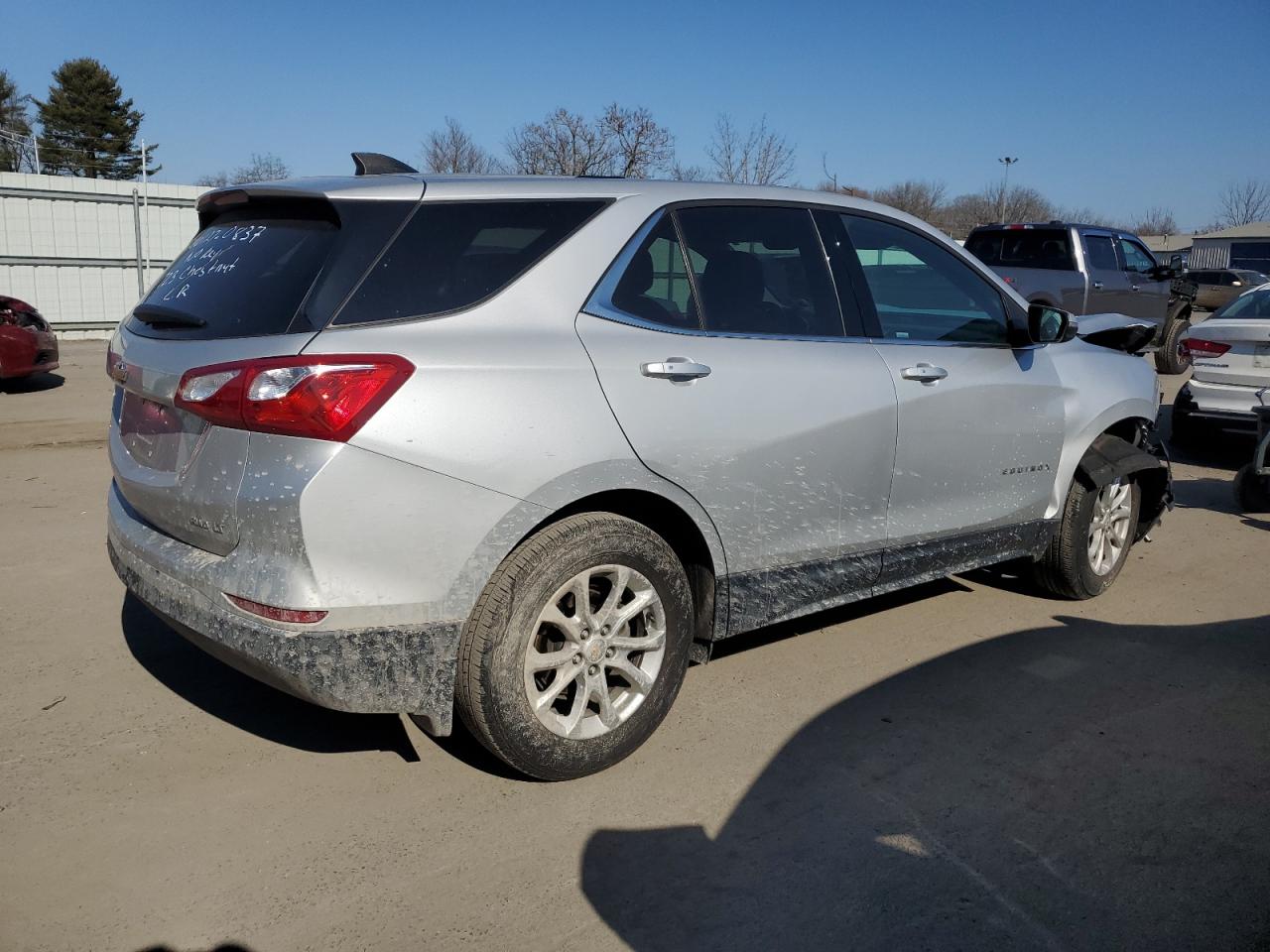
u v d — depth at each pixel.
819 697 3.99
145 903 2.69
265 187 3.13
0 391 12.14
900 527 4.11
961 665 4.34
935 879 2.85
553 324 3.15
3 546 5.71
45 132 63.78
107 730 3.62
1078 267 13.47
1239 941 2.61
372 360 2.78
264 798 3.21
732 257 3.68
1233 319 9.05
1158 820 3.17
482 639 3.00
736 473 3.50
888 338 4.08
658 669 3.41
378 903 2.71
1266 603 5.23
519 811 3.16
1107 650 4.55
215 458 2.86
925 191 40.53
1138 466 5.02
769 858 2.94
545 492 3.03
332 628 2.79
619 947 2.56
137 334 3.35
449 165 35.97
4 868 2.82
